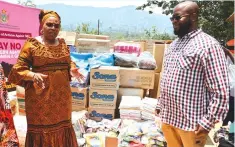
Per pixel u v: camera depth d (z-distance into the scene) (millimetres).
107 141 3594
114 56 5531
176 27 2578
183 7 2520
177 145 2844
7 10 5832
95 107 4926
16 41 6172
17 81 2826
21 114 4277
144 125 4078
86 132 4301
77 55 5566
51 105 2955
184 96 2477
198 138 2562
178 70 2498
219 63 2322
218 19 14023
